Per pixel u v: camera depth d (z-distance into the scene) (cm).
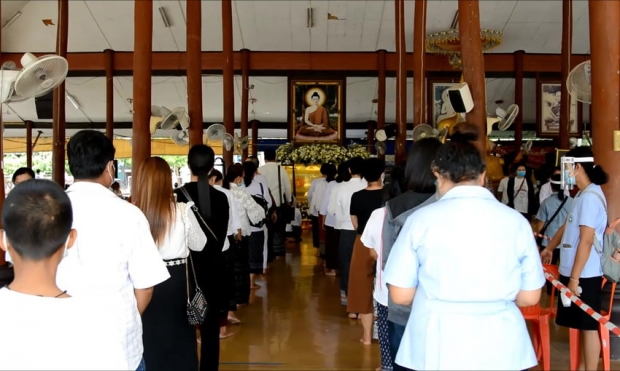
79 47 1489
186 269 307
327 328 547
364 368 434
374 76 1573
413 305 197
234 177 595
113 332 151
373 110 2039
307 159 1412
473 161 197
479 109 552
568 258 381
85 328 145
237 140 1195
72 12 1366
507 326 186
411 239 194
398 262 195
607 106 424
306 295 695
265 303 653
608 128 423
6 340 140
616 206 416
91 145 222
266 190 732
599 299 371
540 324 396
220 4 1368
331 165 892
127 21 1402
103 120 2102
